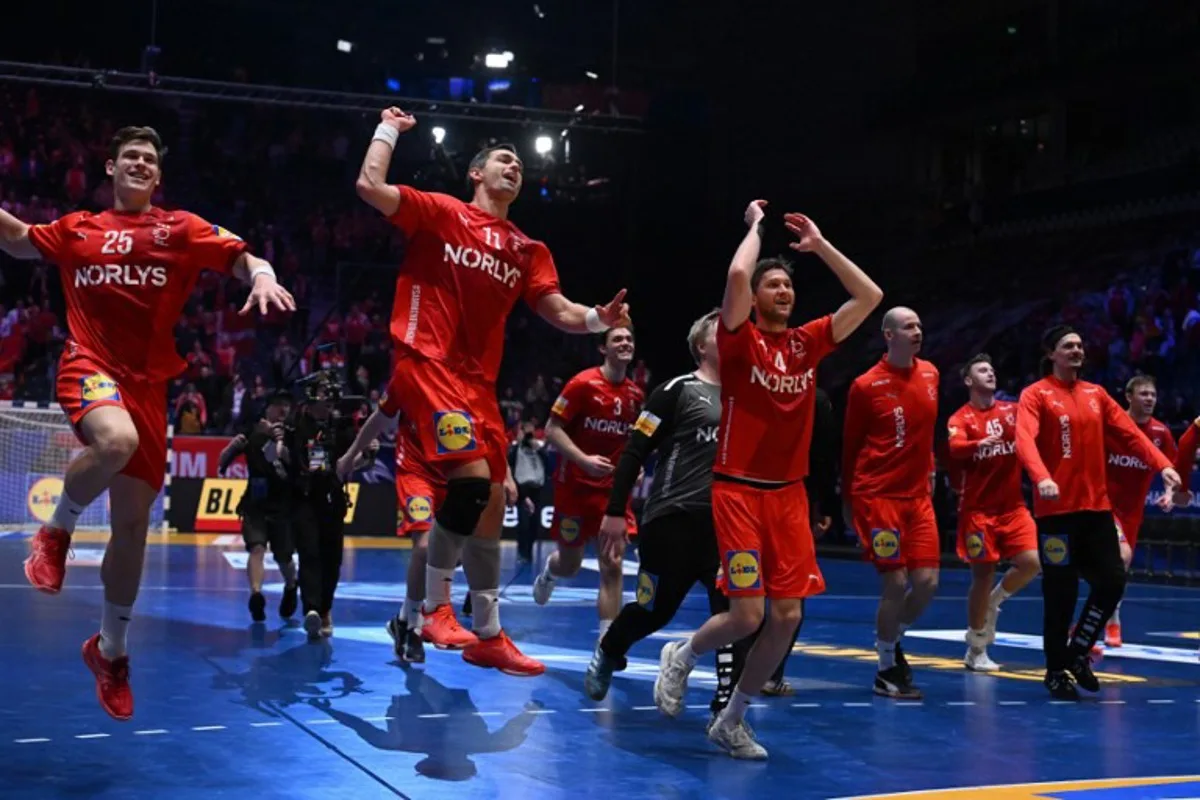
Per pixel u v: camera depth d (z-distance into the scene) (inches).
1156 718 251.3
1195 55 997.2
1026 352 971.9
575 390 327.0
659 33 1290.6
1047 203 1093.8
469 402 214.5
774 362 201.5
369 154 210.2
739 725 205.5
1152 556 721.6
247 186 1154.0
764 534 203.6
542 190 1219.2
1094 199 1059.3
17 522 831.1
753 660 203.8
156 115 1184.2
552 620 414.3
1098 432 288.5
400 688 262.7
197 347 960.9
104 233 185.3
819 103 1230.3
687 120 1223.5
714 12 1252.5
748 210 207.9
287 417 350.0
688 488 227.8
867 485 280.2
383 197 208.2
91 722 218.1
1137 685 300.8
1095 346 919.0
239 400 929.5
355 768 188.7
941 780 190.2
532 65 1311.5
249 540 375.9
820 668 317.1
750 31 1228.5
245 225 1128.8
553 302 221.8
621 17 1299.2
